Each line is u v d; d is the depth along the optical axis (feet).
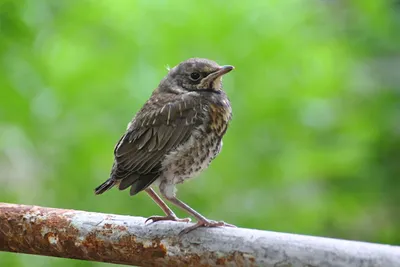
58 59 40.19
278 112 40.57
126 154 25.40
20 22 38.14
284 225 40.91
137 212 39.50
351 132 43.37
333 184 44.04
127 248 20.03
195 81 26.58
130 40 40.11
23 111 38.93
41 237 20.67
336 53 43.57
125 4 40.19
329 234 45.03
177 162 25.27
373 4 46.21
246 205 40.19
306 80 41.27
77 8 40.45
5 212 20.94
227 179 40.27
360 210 45.29
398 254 17.60
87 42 40.57
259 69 40.47
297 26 41.86
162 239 19.70
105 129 39.52
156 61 39.75
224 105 26.17
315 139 42.24
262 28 40.75
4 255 39.42
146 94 39.29
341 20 46.68
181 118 25.40
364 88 45.03
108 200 39.73
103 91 39.83
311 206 41.75
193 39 40.19
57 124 39.75
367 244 18.06
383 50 46.85
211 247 19.21
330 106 42.60
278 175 40.81
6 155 40.60
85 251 20.42
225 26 40.32
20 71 38.81
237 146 40.22
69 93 39.60
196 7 40.52
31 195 40.65
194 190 40.16
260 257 18.66
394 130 45.29
